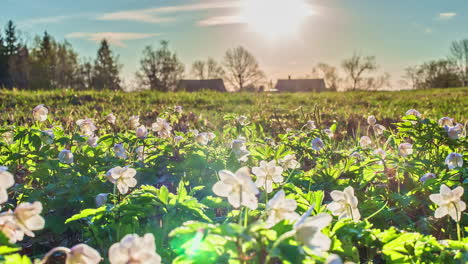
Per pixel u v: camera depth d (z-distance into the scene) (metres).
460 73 74.00
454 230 3.04
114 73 64.12
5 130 3.77
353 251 2.34
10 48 63.38
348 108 14.32
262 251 1.90
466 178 3.24
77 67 65.44
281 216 2.04
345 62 80.12
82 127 4.38
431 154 4.31
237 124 5.79
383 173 3.83
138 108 13.10
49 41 66.38
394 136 4.67
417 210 3.47
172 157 4.45
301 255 1.85
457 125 4.32
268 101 17.75
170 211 2.71
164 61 64.25
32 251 3.01
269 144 4.90
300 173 3.91
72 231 3.22
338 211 2.58
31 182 3.75
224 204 2.83
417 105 16.72
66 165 3.57
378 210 3.12
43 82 63.03
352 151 4.49
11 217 1.99
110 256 1.62
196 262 1.96
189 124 8.22
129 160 4.22
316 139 4.28
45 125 6.49
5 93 14.77
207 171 4.42
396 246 2.43
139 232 2.93
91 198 3.25
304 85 93.12
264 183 2.91
